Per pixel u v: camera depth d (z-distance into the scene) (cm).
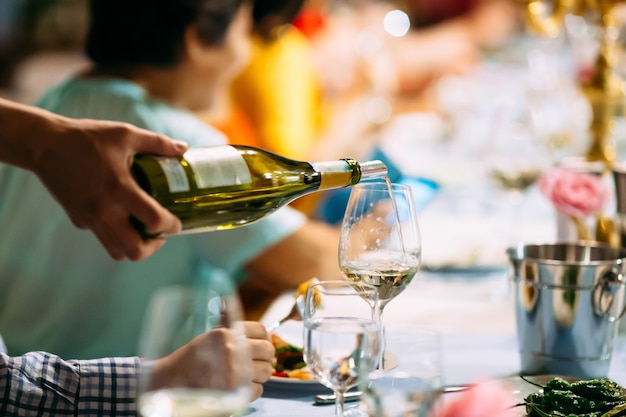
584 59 446
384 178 166
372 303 152
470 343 202
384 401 109
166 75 263
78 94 257
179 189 139
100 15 260
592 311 172
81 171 126
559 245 188
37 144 126
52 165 127
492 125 315
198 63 263
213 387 112
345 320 141
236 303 116
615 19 289
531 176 306
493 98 431
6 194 256
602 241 234
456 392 154
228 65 269
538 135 363
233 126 390
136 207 125
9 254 251
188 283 252
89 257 249
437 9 619
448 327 217
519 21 628
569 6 295
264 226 256
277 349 176
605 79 273
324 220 322
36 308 250
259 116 400
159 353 113
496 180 311
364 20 533
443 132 459
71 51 752
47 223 251
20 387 154
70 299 248
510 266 182
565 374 174
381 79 479
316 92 442
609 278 171
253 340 156
